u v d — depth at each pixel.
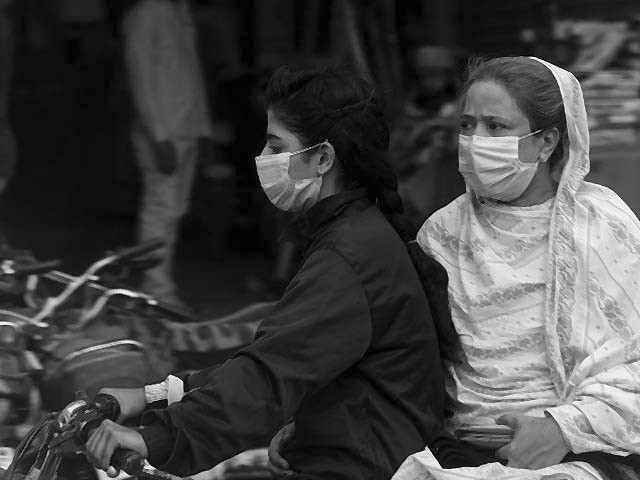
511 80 6.85
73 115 26.64
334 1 21.31
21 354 8.71
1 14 17.30
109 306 9.41
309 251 6.62
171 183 17.17
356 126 6.65
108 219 25.39
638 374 6.62
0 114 16.94
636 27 20.73
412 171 17.72
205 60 22.66
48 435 6.51
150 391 6.81
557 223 6.85
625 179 18.39
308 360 6.24
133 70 16.97
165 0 17.05
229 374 6.18
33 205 25.83
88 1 25.62
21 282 9.44
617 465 6.72
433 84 18.75
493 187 6.92
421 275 6.91
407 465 6.45
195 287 19.53
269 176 6.73
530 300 6.85
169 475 6.95
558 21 21.23
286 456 6.83
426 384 6.68
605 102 19.09
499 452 6.61
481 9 22.95
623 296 6.75
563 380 6.70
